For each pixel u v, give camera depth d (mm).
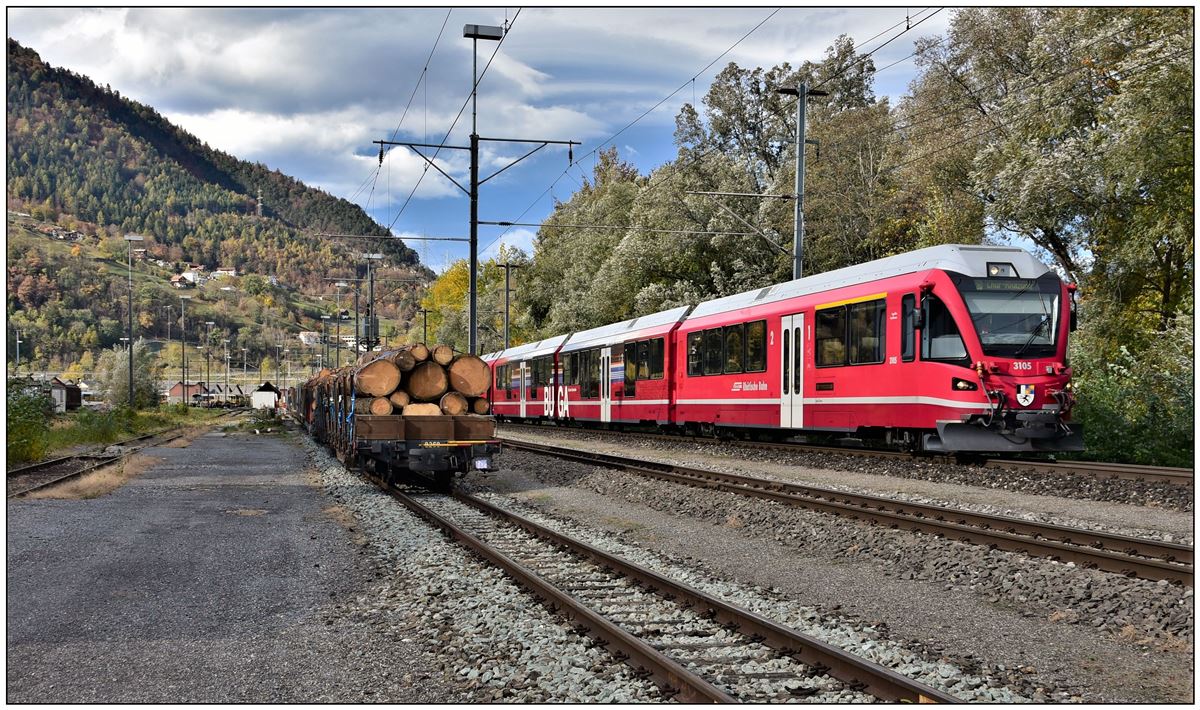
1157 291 27266
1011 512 12055
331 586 8742
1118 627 7145
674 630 6996
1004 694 5688
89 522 12523
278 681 6051
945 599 8219
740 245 42344
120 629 7293
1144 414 18375
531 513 14023
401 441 16188
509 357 44688
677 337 26031
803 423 19875
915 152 33781
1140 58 22859
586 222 66438
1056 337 15820
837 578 9086
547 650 6473
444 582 8680
